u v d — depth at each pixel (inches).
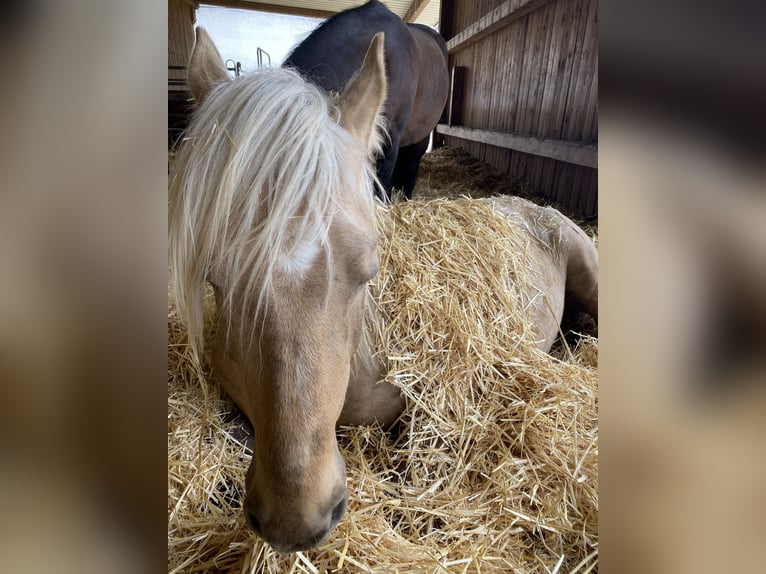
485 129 202.4
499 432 46.9
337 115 32.9
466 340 50.1
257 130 26.5
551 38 142.3
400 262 54.1
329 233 26.5
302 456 25.0
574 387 52.1
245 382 27.1
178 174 28.3
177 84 220.2
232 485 42.1
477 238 60.6
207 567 33.3
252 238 25.2
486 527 38.7
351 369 43.1
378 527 36.9
